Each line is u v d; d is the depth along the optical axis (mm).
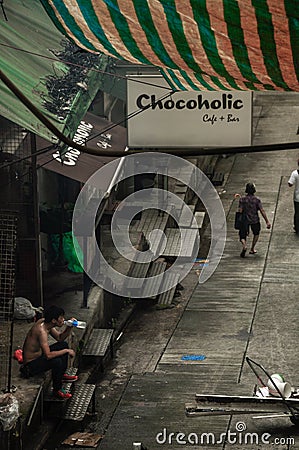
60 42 18562
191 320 21047
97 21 10906
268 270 23500
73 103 16703
